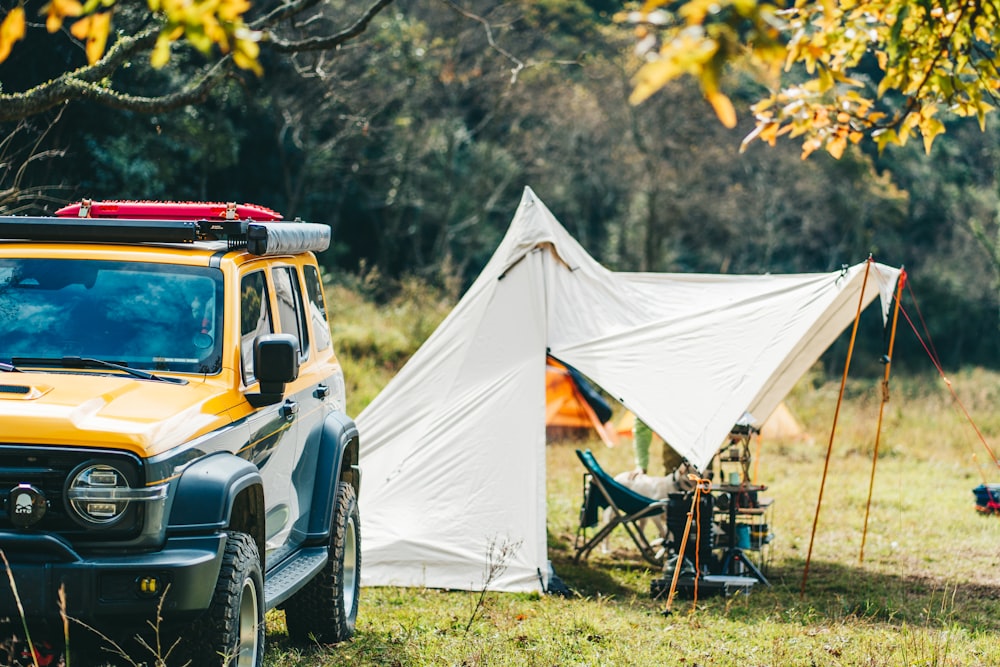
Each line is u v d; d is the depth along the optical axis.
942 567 10.12
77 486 4.23
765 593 8.79
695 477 8.87
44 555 4.23
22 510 4.19
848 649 6.80
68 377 4.74
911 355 56.75
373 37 32.75
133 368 4.97
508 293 9.70
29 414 4.27
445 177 42.34
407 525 9.01
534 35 42.06
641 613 7.91
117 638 4.61
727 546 9.16
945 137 56.94
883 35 5.94
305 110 33.56
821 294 8.88
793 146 50.94
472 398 9.46
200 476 4.48
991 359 57.06
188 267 5.30
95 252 5.32
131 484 4.25
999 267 52.12
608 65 45.00
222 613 4.57
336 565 6.34
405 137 40.44
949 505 13.50
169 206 6.15
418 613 7.64
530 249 9.79
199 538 4.40
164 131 24.38
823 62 5.16
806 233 54.56
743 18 2.68
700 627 7.45
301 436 6.00
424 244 46.38
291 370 4.97
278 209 37.69
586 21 46.53
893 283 9.05
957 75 5.65
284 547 5.80
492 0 39.66
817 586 9.16
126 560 4.24
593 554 10.58
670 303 9.90
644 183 46.16
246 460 5.04
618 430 18.17
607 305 9.78
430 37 39.03
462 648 6.49
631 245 49.06
